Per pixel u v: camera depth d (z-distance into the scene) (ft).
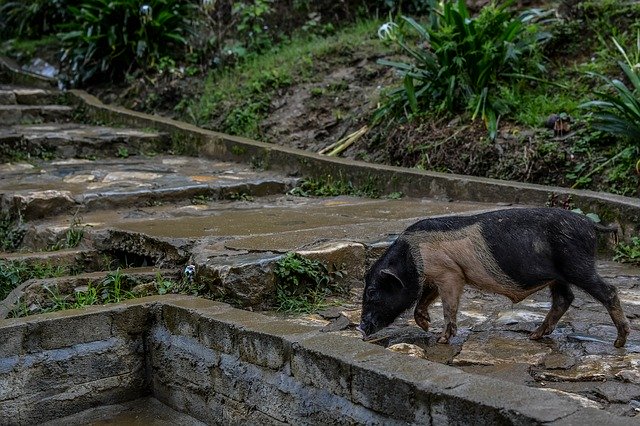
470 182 26.89
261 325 14.76
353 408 12.73
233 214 25.12
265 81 38.96
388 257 15.35
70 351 16.03
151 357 16.96
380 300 15.16
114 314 16.51
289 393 13.82
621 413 12.14
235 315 15.56
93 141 35.83
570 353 14.80
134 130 38.40
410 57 37.01
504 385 11.50
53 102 42.75
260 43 42.88
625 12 33.65
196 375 15.85
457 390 11.40
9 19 50.93
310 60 39.14
